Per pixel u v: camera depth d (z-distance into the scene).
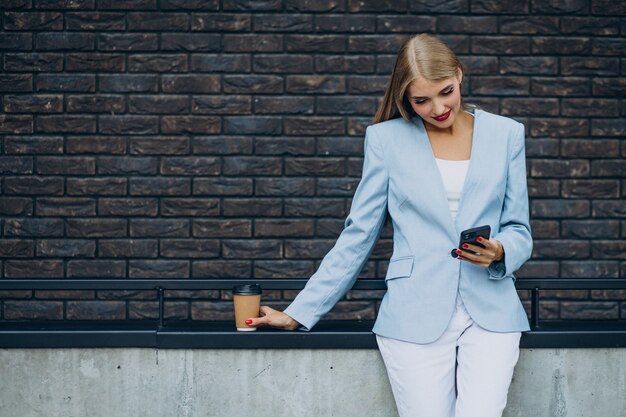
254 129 3.96
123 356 2.83
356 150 3.97
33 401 2.83
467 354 2.49
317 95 3.96
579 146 4.00
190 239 3.96
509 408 2.83
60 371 2.83
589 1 3.99
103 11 3.93
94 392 2.83
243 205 3.97
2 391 2.83
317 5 3.95
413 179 2.52
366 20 3.96
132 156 3.95
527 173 4.01
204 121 3.96
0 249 3.93
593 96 4.01
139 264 3.96
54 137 3.93
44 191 3.93
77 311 3.97
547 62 4.00
